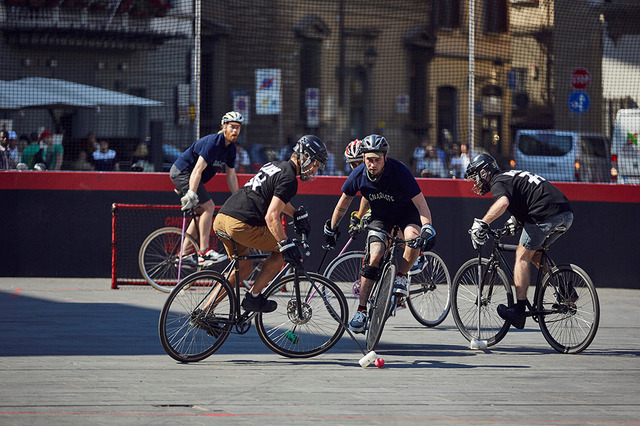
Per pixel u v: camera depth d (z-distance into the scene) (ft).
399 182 66.28
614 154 161.38
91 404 50.39
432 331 79.77
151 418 47.52
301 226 63.93
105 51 204.23
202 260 94.48
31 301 93.09
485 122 232.94
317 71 250.98
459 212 114.01
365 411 49.83
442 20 244.83
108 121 177.99
